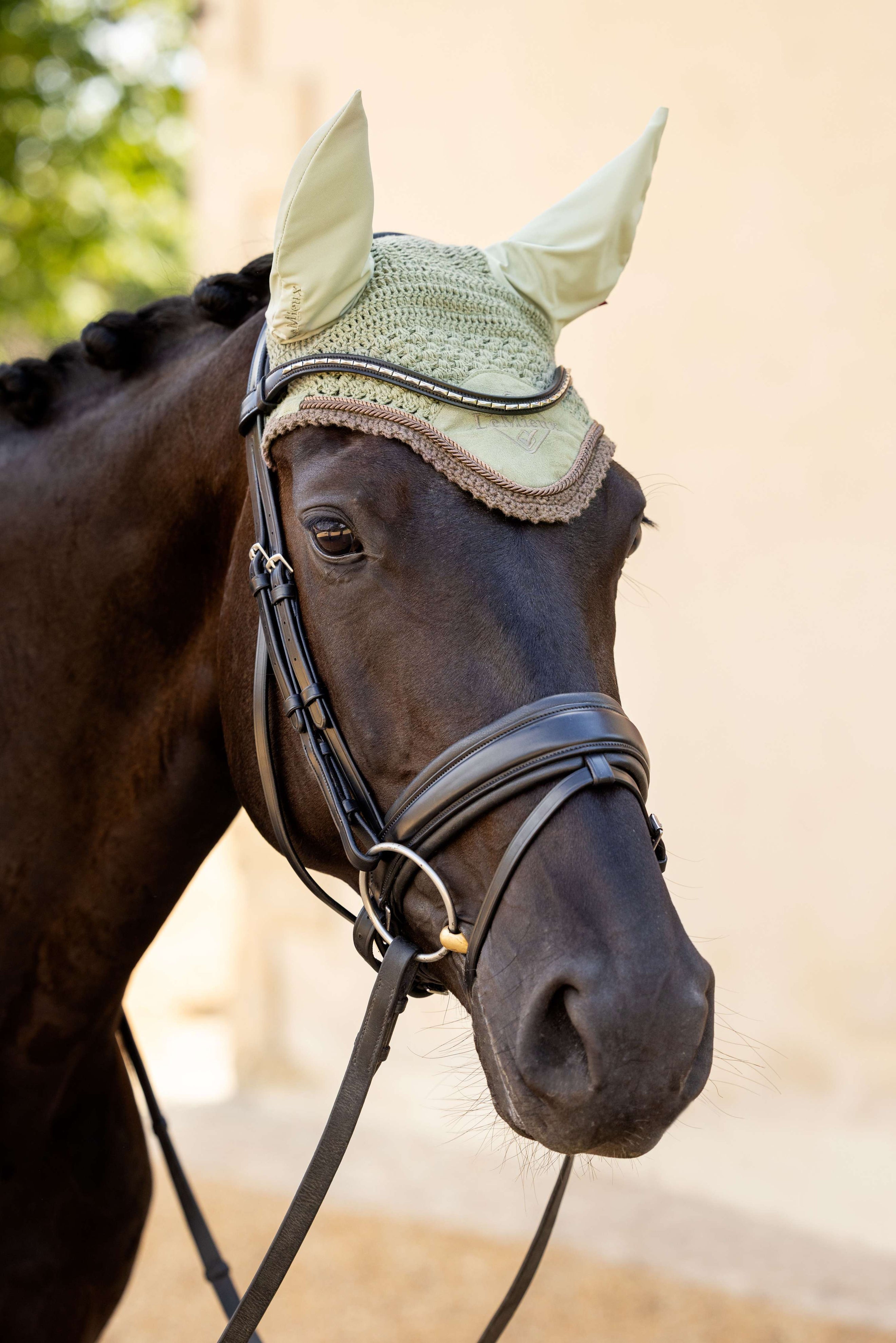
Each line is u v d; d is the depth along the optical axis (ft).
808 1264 17.53
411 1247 18.53
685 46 20.15
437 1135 23.17
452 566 5.58
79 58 40.65
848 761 18.78
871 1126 18.43
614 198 6.75
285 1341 15.79
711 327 20.08
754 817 19.70
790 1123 19.21
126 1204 8.07
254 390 6.46
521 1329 15.90
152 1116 8.54
